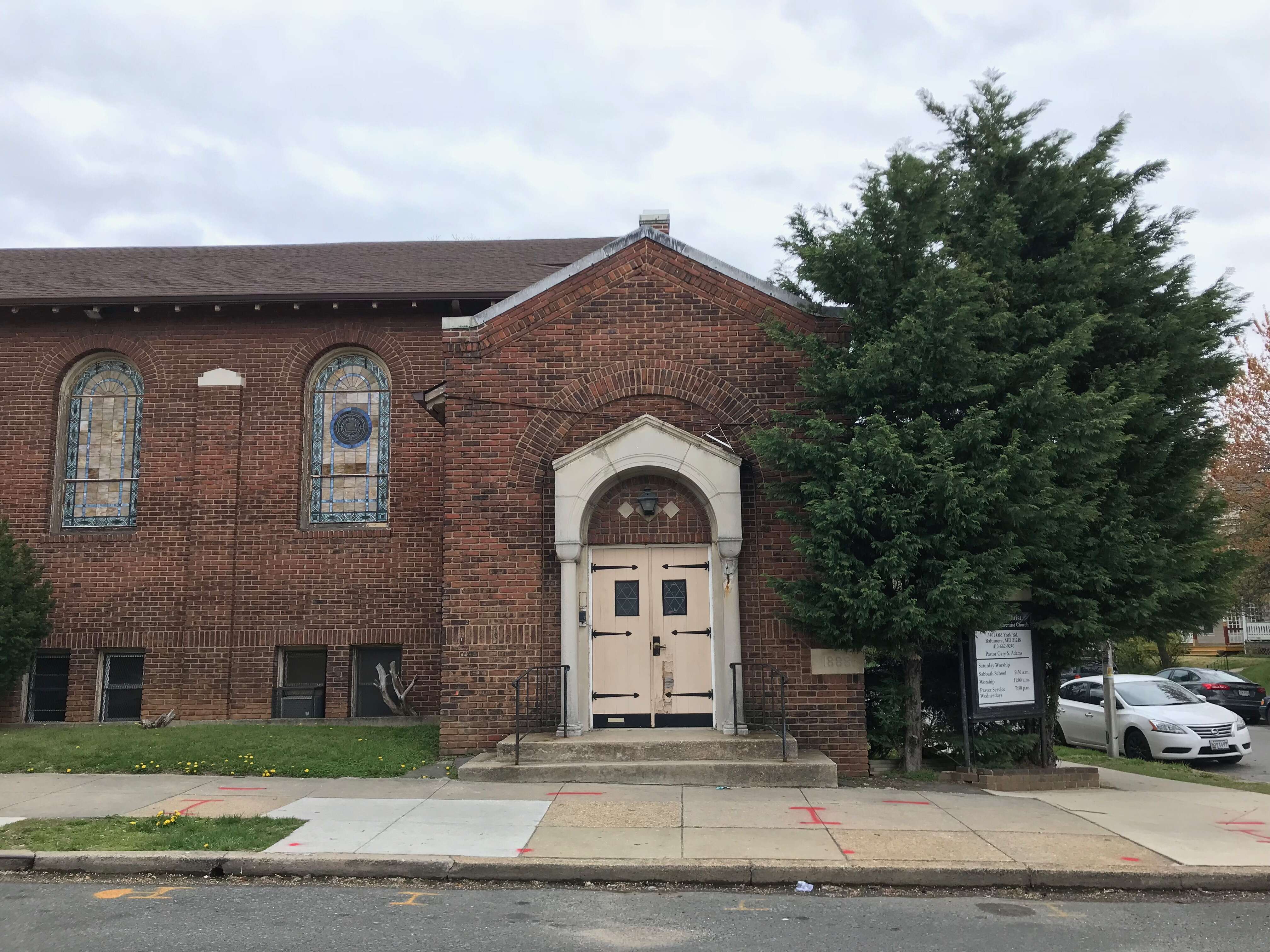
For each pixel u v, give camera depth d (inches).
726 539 436.1
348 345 588.7
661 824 326.0
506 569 448.1
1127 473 460.8
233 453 572.7
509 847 294.4
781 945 224.7
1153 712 618.5
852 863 281.6
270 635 557.6
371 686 567.8
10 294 581.0
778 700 434.3
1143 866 283.0
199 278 622.5
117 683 569.3
